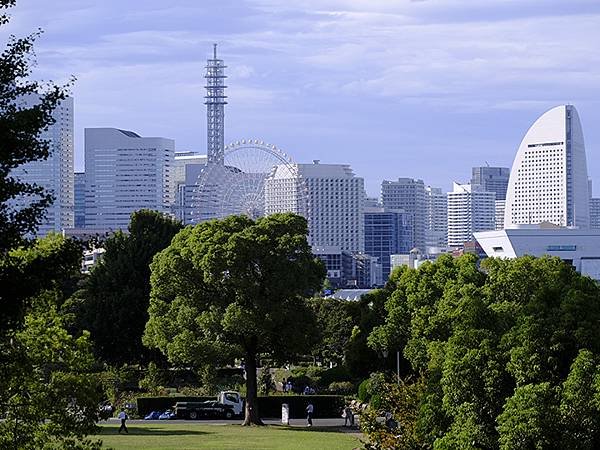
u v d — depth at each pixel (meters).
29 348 53.75
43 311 54.97
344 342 189.75
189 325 130.88
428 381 73.44
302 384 178.62
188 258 130.88
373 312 156.50
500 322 71.38
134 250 180.50
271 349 133.88
